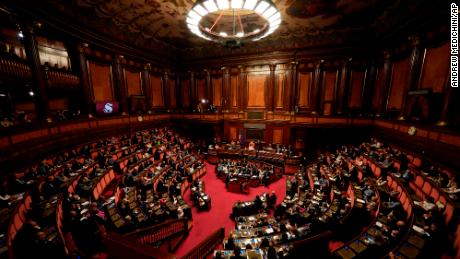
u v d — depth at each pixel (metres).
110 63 14.30
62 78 10.80
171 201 10.48
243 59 18.52
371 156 11.26
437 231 5.64
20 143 7.90
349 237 7.71
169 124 20.86
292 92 17.44
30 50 9.12
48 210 6.60
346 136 16.25
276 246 6.33
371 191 8.59
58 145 9.83
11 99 9.83
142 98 16.55
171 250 7.81
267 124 18.55
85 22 11.44
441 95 8.70
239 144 19.28
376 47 14.38
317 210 8.89
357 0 10.80
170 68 20.42
